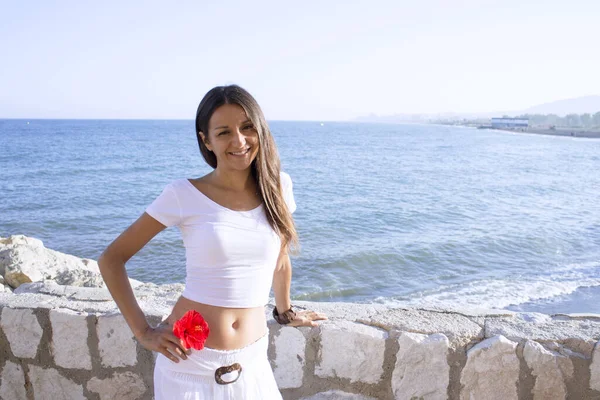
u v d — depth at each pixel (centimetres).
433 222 1709
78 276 604
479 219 1778
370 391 235
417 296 971
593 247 1370
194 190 170
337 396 237
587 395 221
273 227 177
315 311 253
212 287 168
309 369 238
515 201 2250
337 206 2036
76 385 258
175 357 166
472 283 1050
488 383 226
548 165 4500
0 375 266
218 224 167
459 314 251
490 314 253
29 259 695
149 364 248
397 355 230
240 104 171
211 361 166
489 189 2698
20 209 1917
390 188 2692
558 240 1435
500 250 1321
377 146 7606
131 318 169
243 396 169
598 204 2188
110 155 4878
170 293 299
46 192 2391
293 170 3719
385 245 1334
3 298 272
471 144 8812
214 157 186
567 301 928
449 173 3622
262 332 181
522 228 1600
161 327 169
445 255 1259
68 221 1695
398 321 241
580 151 7112
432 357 227
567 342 225
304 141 8944
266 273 177
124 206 2031
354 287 1018
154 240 1272
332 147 7138
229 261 168
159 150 5744
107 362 252
